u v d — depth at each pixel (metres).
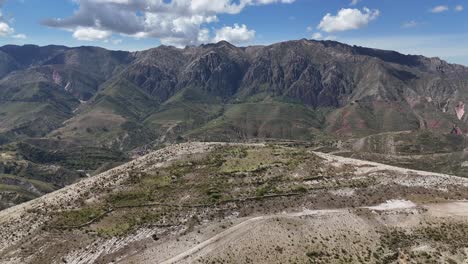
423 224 81.44
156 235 82.06
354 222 82.12
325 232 79.69
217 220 84.81
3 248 85.06
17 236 88.19
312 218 83.12
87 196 99.38
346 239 78.25
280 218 83.06
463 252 73.88
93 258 77.94
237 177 99.62
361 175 99.69
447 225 80.62
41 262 78.94
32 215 96.00
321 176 99.00
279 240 77.75
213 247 76.94
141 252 78.19
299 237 78.44
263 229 80.06
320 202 89.25
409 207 86.69
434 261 72.38
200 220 85.19
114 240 81.88
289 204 88.62
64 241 83.38
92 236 83.81
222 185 96.56
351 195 91.44
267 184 95.94
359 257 74.38
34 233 87.38
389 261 73.31
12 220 97.06
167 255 76.50
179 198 93.00
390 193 92.25
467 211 84.81
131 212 89.88
